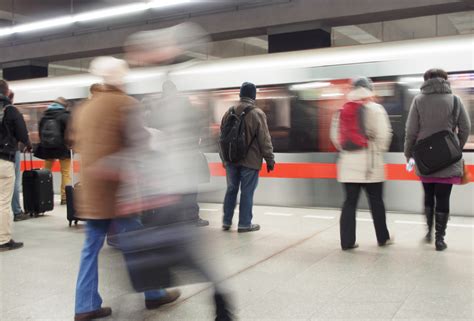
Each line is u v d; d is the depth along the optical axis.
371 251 5.39
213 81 9.35
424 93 5.23
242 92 6.45
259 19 14.13
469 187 7.43
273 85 8.91
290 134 8.77
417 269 4.67
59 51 18.27
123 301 3.97
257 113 6.34
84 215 3.32
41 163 12.00
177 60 2.89
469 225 6.74
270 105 8.95
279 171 8.85
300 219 7.49
